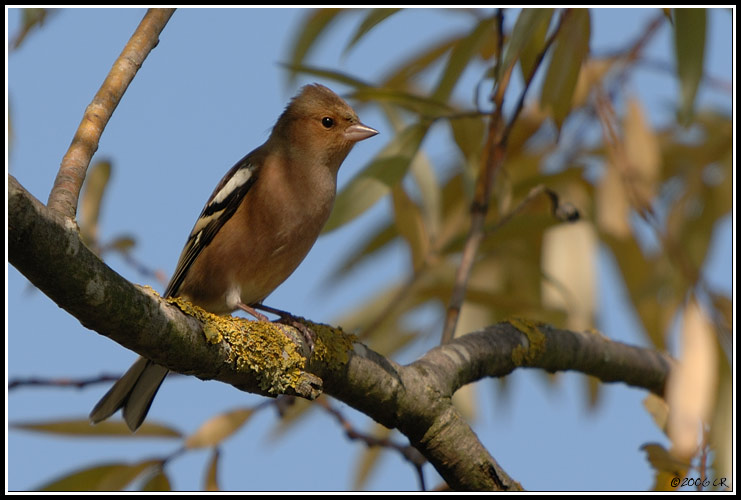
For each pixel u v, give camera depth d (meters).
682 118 8.82
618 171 10.88
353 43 9.76
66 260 5.79
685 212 11.52
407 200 10.56
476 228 9.77
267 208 10.08
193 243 10.26
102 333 6.33
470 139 10.54
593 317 10.93
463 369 8.58
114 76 7.25
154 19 7.69
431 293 11.21
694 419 8.16
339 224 9.36
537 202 11.95
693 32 8.79
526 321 9.74
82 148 6.73
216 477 8.99
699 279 9.80
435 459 8.00
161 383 9.17
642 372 10.37
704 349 8.45
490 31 10.54
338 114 10.82
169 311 6.56
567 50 9.11
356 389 7.75
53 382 8.91
